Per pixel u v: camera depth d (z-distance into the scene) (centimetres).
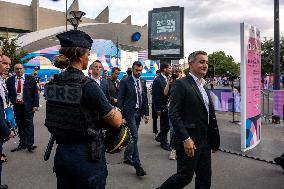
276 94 1142
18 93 682
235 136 887
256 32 738
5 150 709
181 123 329
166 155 665
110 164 590
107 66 4309
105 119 231
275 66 1218
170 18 1916
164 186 345
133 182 495
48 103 240
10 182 492
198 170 345
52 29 7919
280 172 556
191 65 348
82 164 224
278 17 1214
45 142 798
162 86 711
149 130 993
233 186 483
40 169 562
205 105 339
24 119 696
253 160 637
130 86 536
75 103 222
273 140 832
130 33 8550
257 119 778
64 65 240
